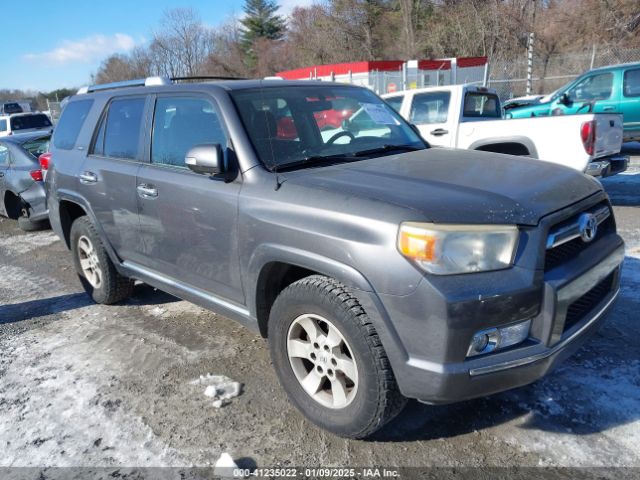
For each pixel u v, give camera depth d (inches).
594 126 259.3
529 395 118.2
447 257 86.7
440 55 1341.0
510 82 865.5
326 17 1711.4
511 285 87.5
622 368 126.5
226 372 136.9
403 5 1455.5
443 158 126.7
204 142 129.1
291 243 104.0
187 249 133.6
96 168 164.1
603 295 113.2
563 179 109.5
